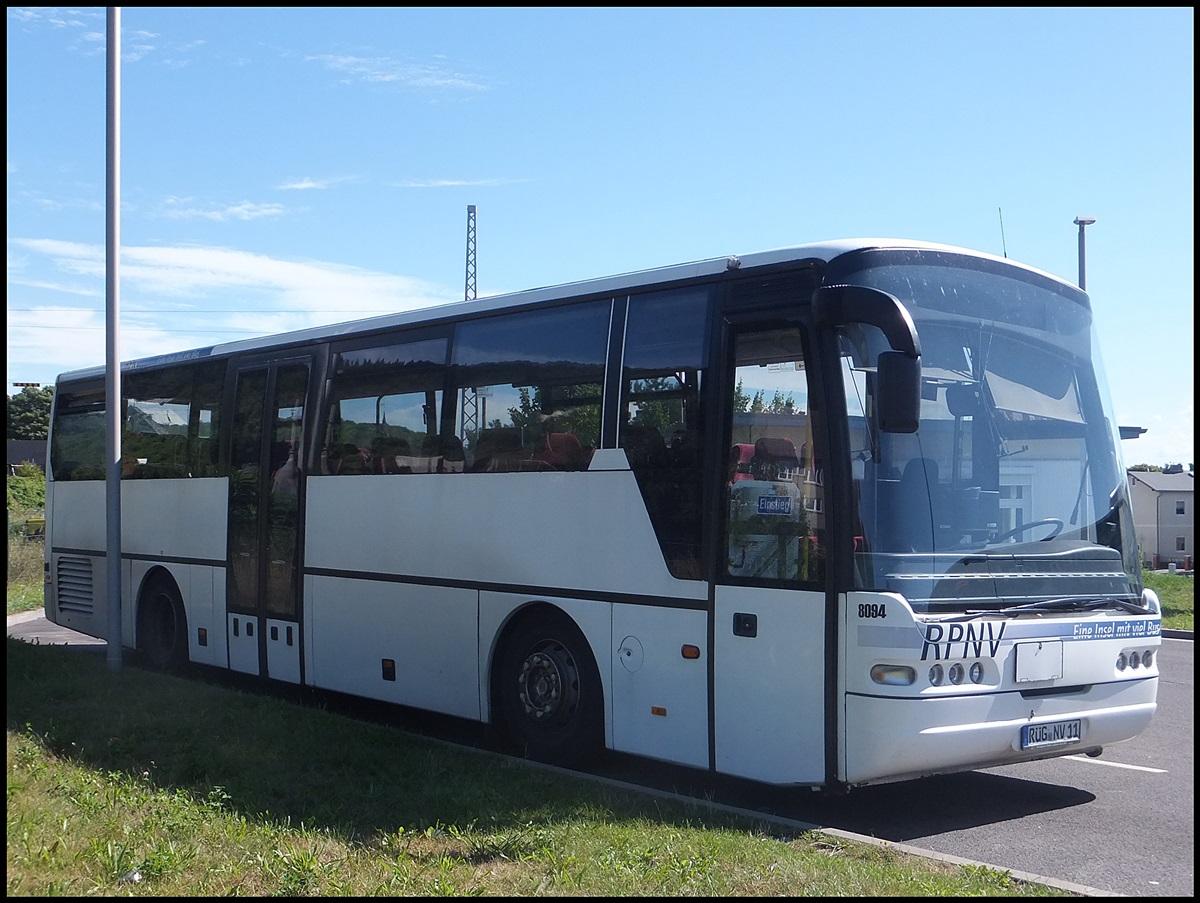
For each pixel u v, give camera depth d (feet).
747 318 26.35
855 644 23.43
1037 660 24.62
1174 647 63.46
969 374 25.63
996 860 22.66
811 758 24.03
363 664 36.37
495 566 31.91
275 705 33.99
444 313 34.83
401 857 19.94
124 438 49.62
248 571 41.55
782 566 24.86
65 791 22.97
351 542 37.09
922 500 24.25
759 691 25.08
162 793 23.41
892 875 19.42
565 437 30.30
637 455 28.32
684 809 24.07
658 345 28.32
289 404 40.50
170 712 32.55
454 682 33.09
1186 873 21.76
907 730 22.94
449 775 26.07
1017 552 25.18
